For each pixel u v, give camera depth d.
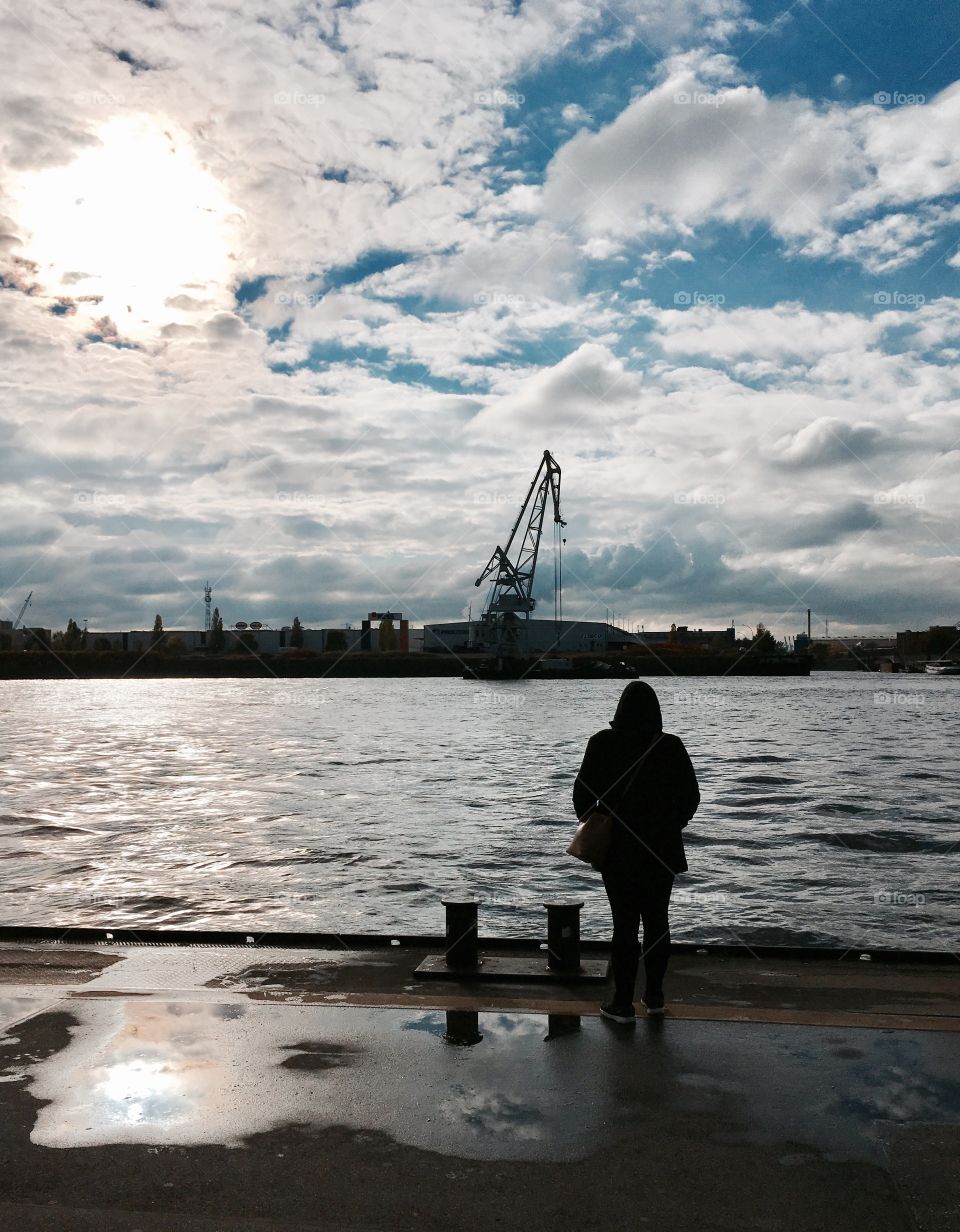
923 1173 4.07
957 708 90.94
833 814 22.88
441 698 128.88
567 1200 3.88
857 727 62.62
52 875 14.97
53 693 158.25
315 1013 5.99
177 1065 5.18
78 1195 3.90
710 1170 4.10
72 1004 6.18
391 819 22.08
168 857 16.73
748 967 7.22
